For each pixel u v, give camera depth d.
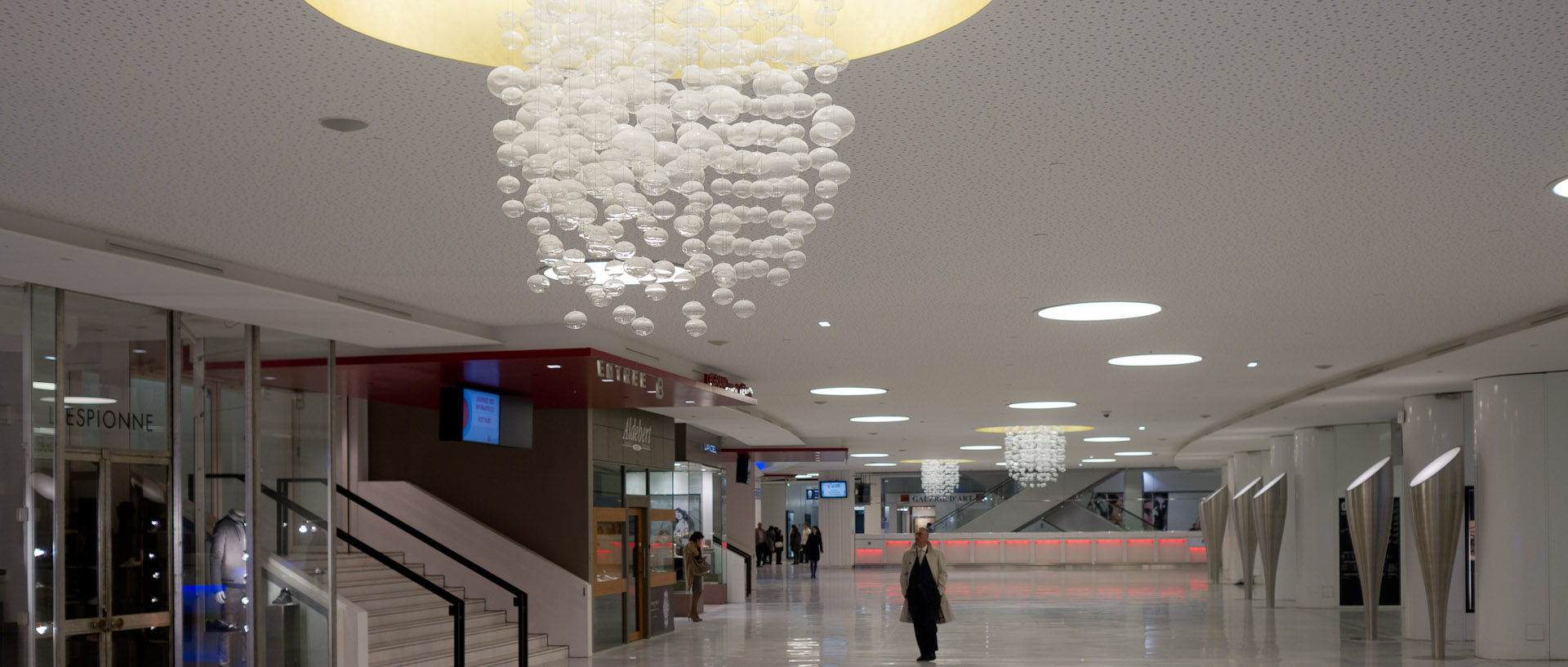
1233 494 33.16
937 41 4.54
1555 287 9.84
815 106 4.37
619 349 13.04
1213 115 5.46
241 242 8.02
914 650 16.14
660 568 19.30
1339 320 11.70
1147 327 12.20
